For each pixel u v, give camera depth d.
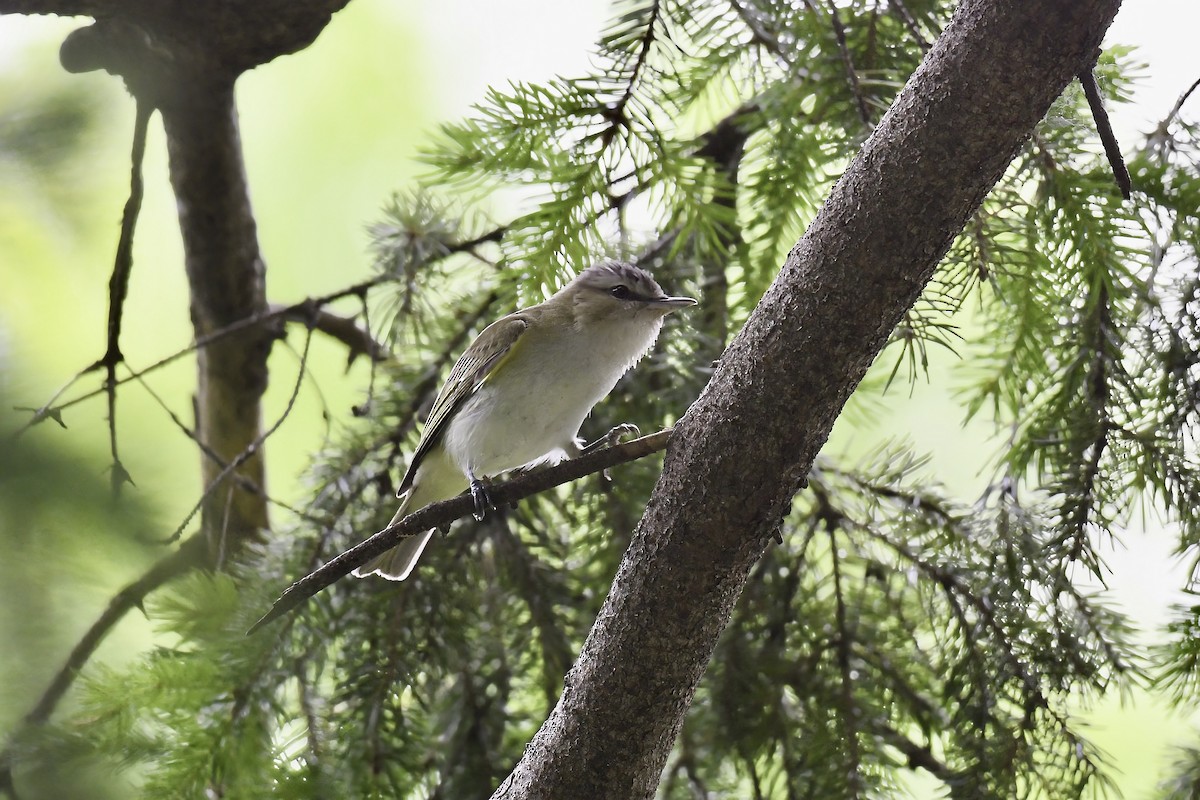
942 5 7.43
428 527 5.83
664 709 5.52
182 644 7.66
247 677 7.38
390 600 8.14
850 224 4.95
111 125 4.81
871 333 5.00
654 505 5.41
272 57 7.85
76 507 4.12
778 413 5.09
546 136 7.35
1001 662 7.46
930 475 8.56
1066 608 7.45
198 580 7.69
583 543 8.65
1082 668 7.30
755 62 7.88
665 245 8.96
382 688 7.77
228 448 10.37
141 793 6.22
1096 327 7.45
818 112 7.69
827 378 5.04
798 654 8.25
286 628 7.59
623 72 7.27
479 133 7.31
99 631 7.49
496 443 8.36
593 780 5.61
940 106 4.75
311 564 8.04
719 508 5.21
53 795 5.36
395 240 8.83
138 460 4.48
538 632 8.43
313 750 7.59
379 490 8.63
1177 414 7.31
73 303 6.78
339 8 7.57
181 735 7.07
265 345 10.07
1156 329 7.41
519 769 5.91
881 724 7.96
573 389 8.30
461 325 9.03
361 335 10.20
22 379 4.41
